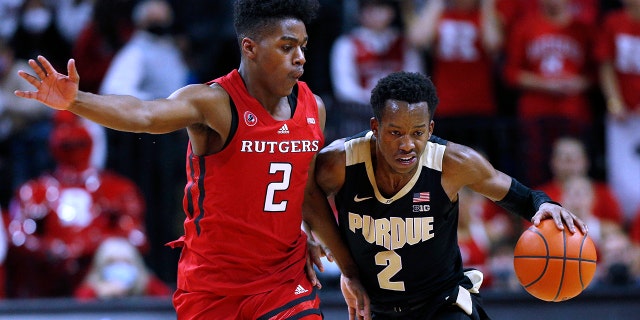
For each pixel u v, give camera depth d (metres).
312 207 6.25
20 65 12.34
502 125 11.66
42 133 11.96
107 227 10.88
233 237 5.84
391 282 6.35
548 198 6.27
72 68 4.81
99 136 11.49
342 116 11.77
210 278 5.91
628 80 12.25
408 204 6.07
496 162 11.64
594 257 6.09
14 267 10.81
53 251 10.68
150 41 12.01
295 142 5.84
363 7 12.30
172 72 12.15
